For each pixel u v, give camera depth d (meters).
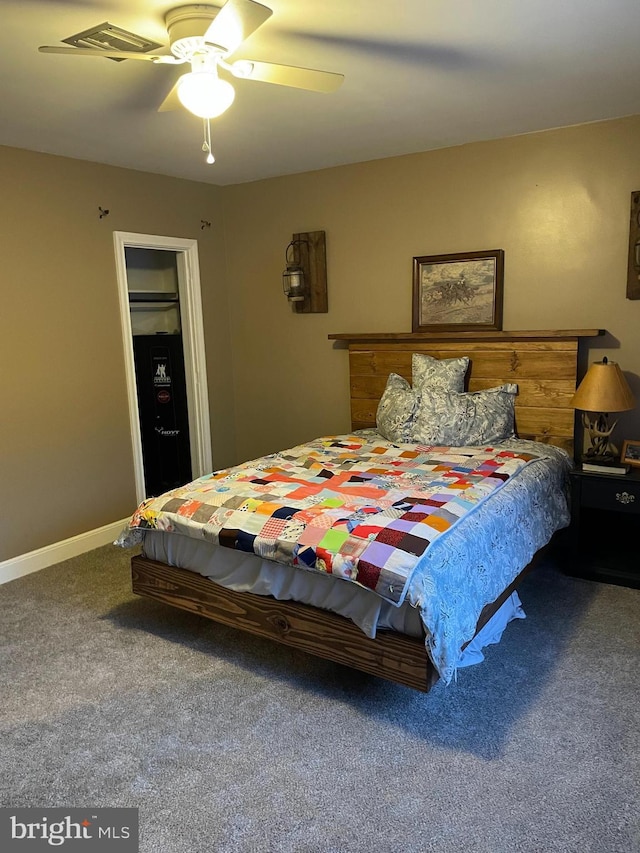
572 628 2.84
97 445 4.07
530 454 3.39
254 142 3.59
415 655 2.14
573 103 3.06
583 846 1.69
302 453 3.58
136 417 4.31
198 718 2.29
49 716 2.33
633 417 3.56
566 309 3.70
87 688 2.50
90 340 3.97
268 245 4.78
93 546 4.08
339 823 1.80
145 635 2.92
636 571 3.26
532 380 3.76
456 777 1.96
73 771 2.04
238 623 2.66
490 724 2.21
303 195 4.54
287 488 2.87
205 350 4.89
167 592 2.88
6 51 2.23
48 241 3.69
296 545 2.34
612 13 2.07
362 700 2.37
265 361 5.00
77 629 2.98
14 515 3.61
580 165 3.52
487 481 2.90
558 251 3.66
